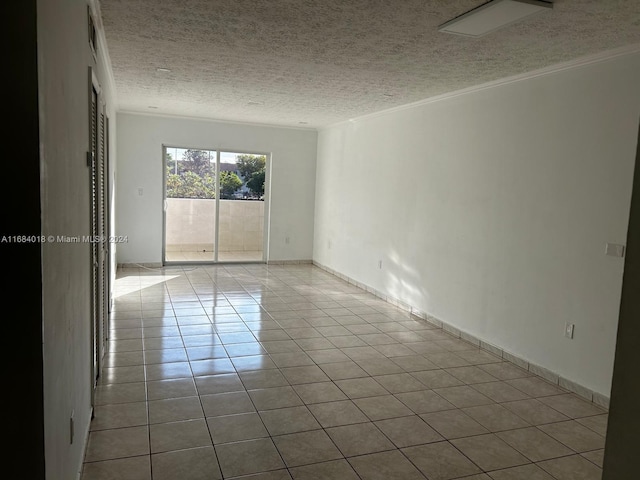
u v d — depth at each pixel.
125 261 7.92
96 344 3.53
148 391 3.41
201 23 3.24
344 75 4.49
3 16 1.26
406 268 5.98
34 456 1.39
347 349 4.51
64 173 1.75
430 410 3.33
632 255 1.21
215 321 5.20
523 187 4.18
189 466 2.54
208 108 6.91
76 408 2.19
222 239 8.64
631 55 3.29
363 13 2.90
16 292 1.34
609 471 1.28
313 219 9.02
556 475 2.62
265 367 3.97
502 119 4.42
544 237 3.97
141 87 5.53
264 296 6.44
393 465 2.64
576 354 3.70
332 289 7.03
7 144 1.30
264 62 4.17
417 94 5.19
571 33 3.04
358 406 3.34
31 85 1.29
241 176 8.59
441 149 5.30
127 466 2.51
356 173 7.32
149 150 7.81
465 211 4.91
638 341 1.20
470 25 2.97
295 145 8.72
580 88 3.66
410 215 5.90
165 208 8.14
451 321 5.12
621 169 3.37
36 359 1.37
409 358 4.34
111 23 3.28
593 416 3.34
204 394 3.41
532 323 4.09
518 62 3.76
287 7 2.87
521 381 3.90
